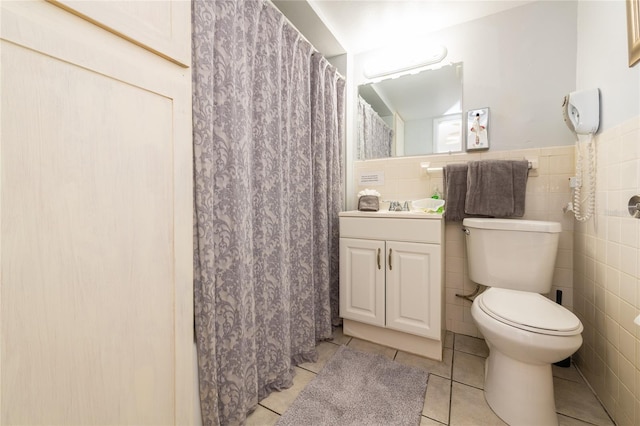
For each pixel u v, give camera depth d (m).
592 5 1.32
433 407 1.14
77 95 0.49
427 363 1.46
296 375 1.37
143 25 0.59
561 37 1.54
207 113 0.89
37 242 0.45
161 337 0.64
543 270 1.34
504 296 1.24
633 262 0.97
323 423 1.06
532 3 1.60
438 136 1.86
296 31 1.41
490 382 1.18
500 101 1.68
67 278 0.48
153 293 0.62
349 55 2.08
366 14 1.69
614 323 1.08
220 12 0.96
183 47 0.68
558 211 1.54
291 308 1.46
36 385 0.45
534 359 1.00
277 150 1.27
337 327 1.89
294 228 1.47
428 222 1.45
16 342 0.43
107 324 0.54
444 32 1.83
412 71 1.94
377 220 1.59
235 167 1.00
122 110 0.56
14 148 0.42
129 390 0.58
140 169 0.59
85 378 0.51
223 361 1.00
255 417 1.09
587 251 1.33
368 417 1.09
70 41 0.48
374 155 2.06
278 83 1.26
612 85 1.11
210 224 0.91
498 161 1.57
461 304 1.78
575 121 1.29
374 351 1.58
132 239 0.58
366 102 2.09
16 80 0.42
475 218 1.60
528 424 1.02
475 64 1.75
